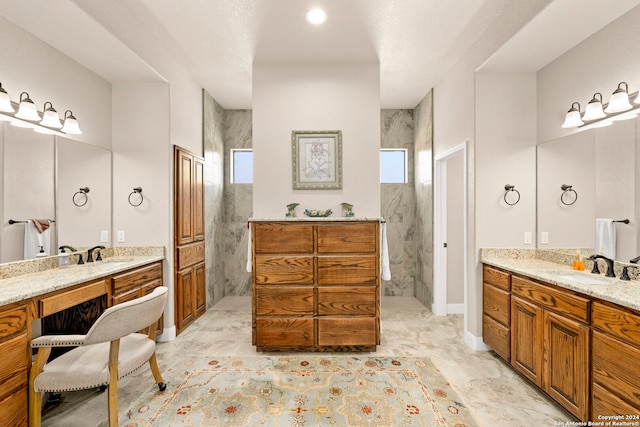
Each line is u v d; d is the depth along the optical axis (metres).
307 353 2.87
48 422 1.93
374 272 2.84
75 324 2.40
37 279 2.08
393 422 1.92
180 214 3.36
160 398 2.16
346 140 3.22
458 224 4.01
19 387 1.64
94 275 2.22
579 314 1.79
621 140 2.14
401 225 4.79
